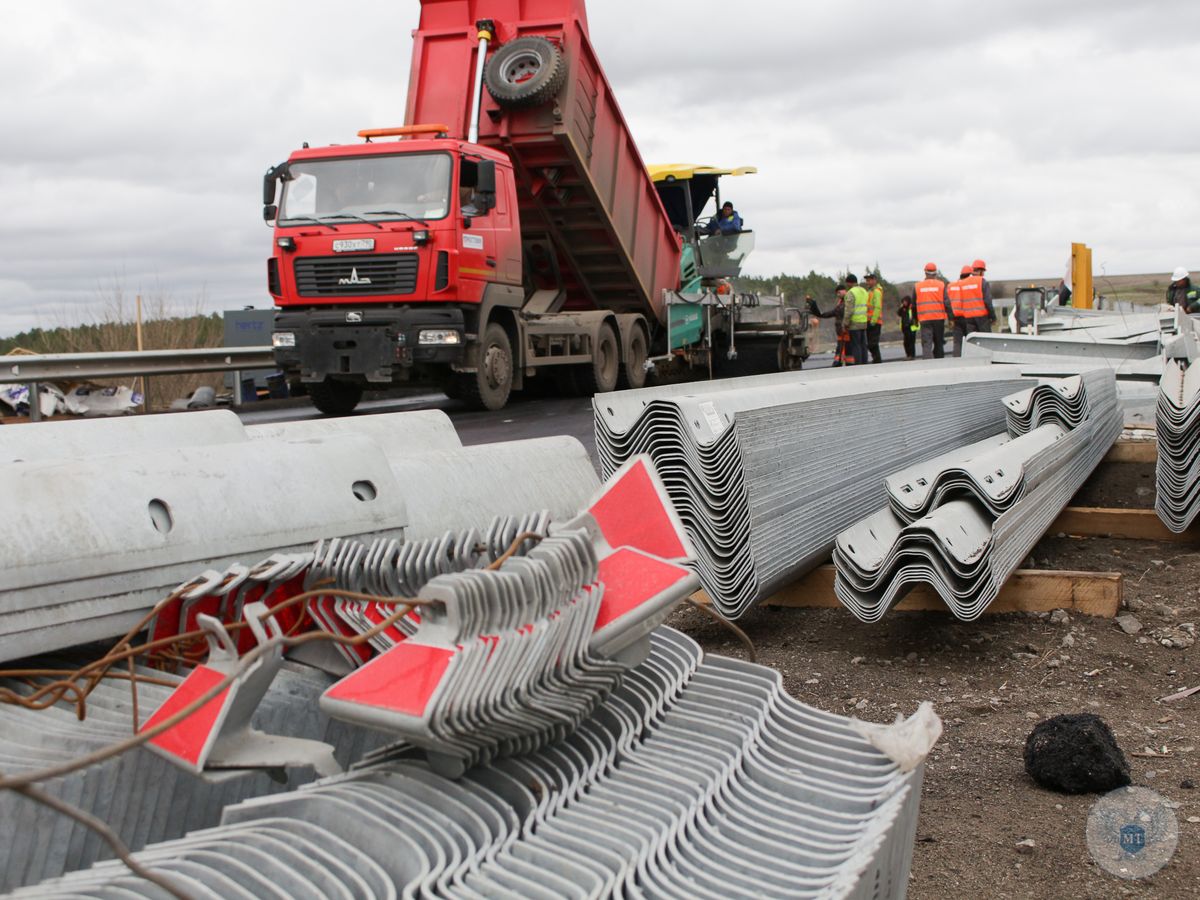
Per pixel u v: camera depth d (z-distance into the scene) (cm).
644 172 1531
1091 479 803
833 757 242
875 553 498
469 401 1356
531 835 196
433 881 173
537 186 1418
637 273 1574
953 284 1986
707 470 469
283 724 247
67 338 1717
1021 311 2502
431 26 1381
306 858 175
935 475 562
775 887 188
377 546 254
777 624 524
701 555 481
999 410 829
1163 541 638
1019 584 512
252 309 1980
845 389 602
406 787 203
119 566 241
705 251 1861
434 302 1251
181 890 155
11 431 328
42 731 213
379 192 1254
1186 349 1050
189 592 242
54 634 230
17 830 194
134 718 217
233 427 376
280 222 1274
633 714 251
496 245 1320
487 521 362
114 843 148
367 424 423
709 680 281
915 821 248
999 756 373
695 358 1831
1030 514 554
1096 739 347
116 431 347
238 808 195
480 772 212
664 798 215
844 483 570
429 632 198
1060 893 288
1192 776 351
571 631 216
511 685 199
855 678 451
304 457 296
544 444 417
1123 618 496
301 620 256
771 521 490
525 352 1400
